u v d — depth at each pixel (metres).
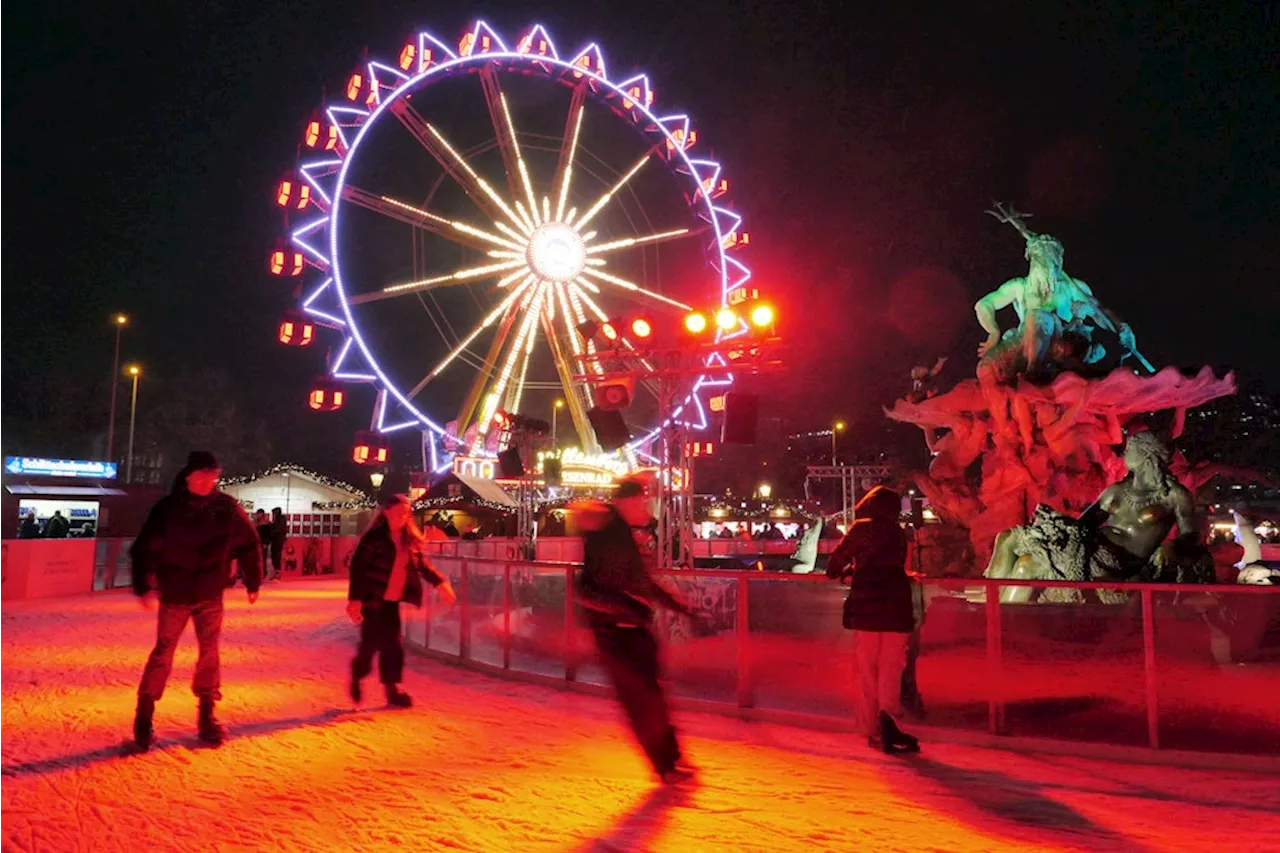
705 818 5.35
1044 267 16.83
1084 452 16.61
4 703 8.69
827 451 58.34
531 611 10.21
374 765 6.54
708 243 37.22
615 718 8.20
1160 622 6.82
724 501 46.00
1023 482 16.62
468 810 5.49
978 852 4.80
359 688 8.67
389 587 8.70
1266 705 6.55
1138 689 6.83
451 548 16.31
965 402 18.02
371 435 30.70
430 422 32.19
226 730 7.60
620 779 6.19
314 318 29.67
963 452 18.38
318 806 5.55
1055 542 11.93
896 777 6.28
